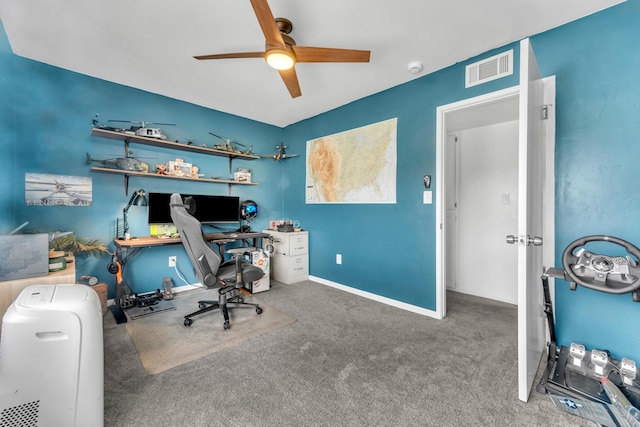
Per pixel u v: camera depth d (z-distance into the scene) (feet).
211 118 11.85
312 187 12.93
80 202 8.80
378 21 6.23
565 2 5.55
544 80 6.38
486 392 5.03
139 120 9.84
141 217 10.05
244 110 12.07
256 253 11.06
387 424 4.28
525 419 4.37
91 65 8.23
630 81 5.43
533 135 5.08
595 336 5.73
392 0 5.58
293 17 6.07
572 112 6.05
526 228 4.60
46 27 6.48
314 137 12.79
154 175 9.73
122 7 5.81
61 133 8.45
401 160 9.45
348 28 6.46
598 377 5.08
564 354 5.74
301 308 9.29
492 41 6.96
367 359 6.14
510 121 10.43
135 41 7.04
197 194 11.23
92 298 4.08
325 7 5.78
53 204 8.34
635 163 5.37
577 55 6.02
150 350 6.46
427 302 8.78
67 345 3.71
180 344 6.76
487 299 10.64
